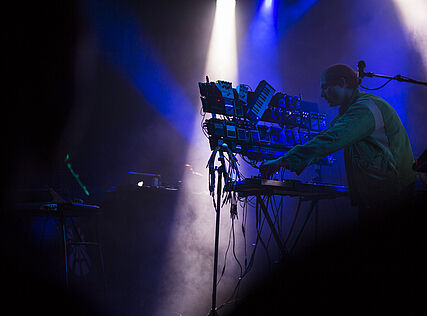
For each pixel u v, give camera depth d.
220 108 3.33
